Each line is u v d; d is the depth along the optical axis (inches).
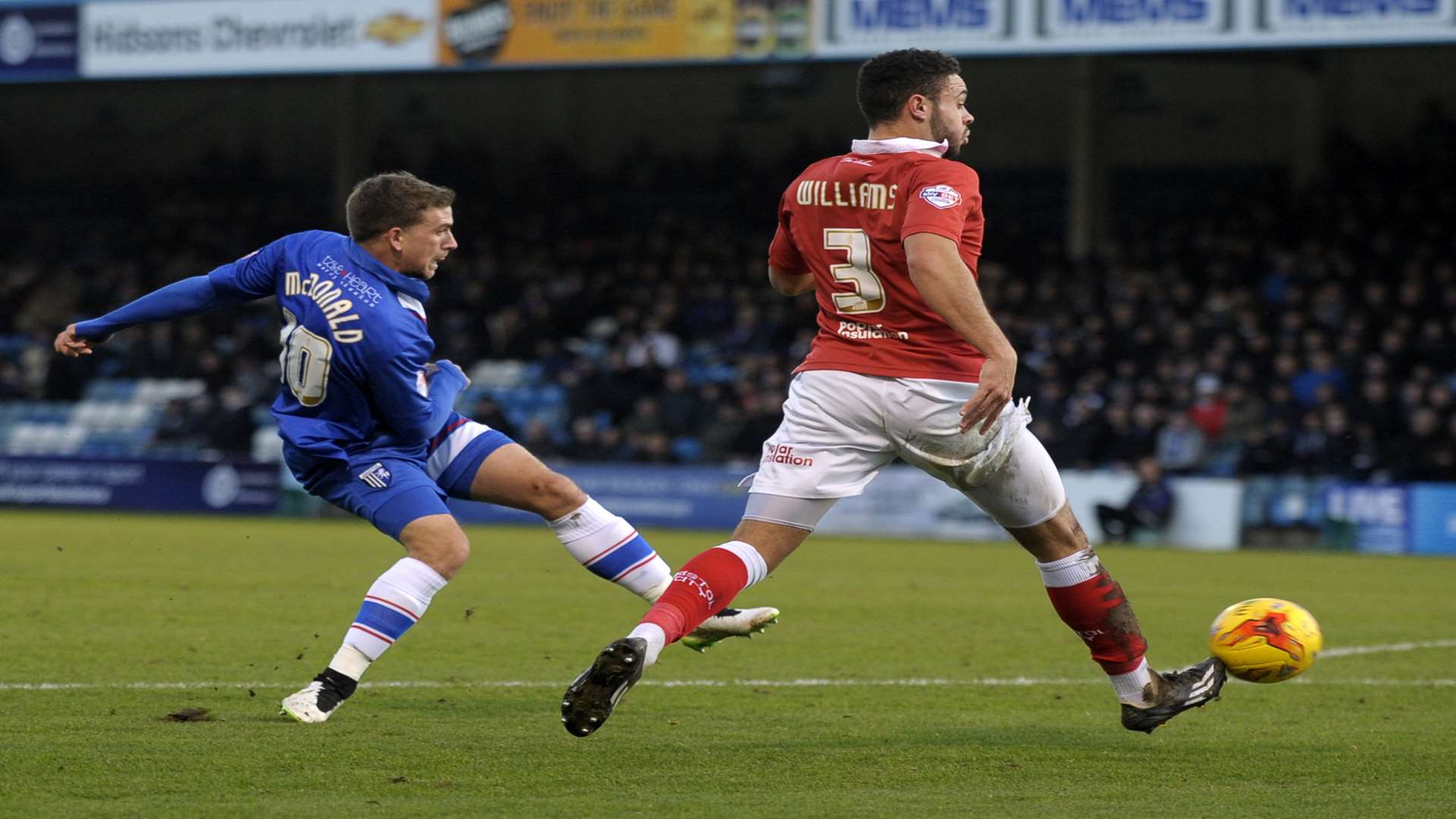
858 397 567.5
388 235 619.8
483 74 3629.4
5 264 3624.5
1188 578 1598.2
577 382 2714.1
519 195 3427.7
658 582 684.7
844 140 3489.2
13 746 590.2
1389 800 530.0
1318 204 2819.9
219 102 3823.8
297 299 624.7
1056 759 600.4
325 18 2795.3
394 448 642.8
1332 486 2156.7
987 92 3410.4
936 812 502.3
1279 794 538.9
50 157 3902.6
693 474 2458.2
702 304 2987.2
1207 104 3260.3
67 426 3068.4
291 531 2156.7
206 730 630.5
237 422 2778.1
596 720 522.0
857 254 568.4
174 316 646.5
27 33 2935.5
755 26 2583.7
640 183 3484.3
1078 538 600.4
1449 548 2081.7
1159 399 2416.3
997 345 525.0
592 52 2664.9
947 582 1485.0
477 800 510.3
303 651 897.5
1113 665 613.0
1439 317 2490.2
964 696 772.0
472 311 3061.0
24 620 1029.2
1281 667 632.4
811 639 1012.5
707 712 711.1
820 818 491.2
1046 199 3393.2
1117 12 2407.7
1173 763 596.1
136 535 1984.5
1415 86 3088.1
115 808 492.4
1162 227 3021.7
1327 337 2472.9
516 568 1568.7
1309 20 2315.5
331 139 3767.2
